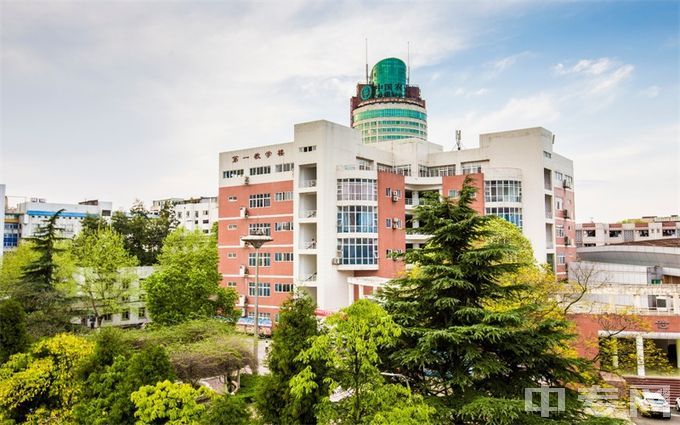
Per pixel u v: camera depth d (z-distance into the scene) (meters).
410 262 14.53
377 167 51.72
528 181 48.78
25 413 14.52
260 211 47.50
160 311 33.31
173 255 50.09
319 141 43.59
